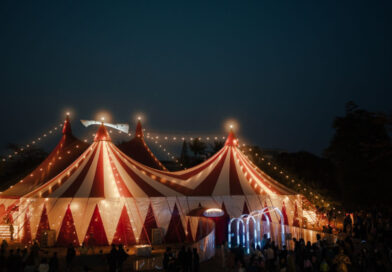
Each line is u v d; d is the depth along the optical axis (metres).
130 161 23.47
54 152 25.78
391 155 22.88
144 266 14.83
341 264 13.00
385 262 13.55
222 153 25.19
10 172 39.97
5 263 13.29
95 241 18.97
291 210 22.53
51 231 18.62
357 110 26.53
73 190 19.80
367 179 25.19
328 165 39.91
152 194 20.67
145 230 19.75
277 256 14.66
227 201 21.52
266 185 23.53
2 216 20.59
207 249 16.59
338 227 24.53
